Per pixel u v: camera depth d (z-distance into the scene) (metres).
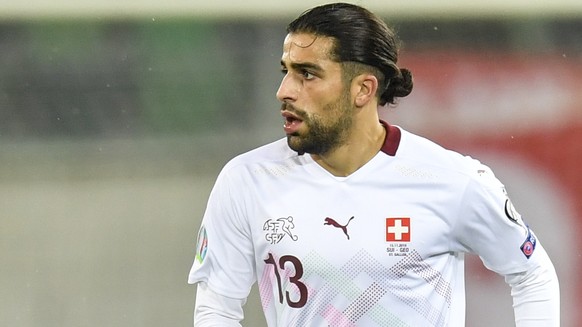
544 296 9.17
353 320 8.79
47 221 21.55
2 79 21.75
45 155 21.81
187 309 21.14
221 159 21.89
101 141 21.86
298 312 8.90
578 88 20.53
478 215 8.74
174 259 21.59
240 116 21.88
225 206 9.11
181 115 21.88
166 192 21.78
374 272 8.66
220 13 21.80
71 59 21.89
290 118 8.55
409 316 8.77
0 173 21.66
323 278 8.73
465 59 20.88
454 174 8.71
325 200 8.77
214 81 21.84
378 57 8.60
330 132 8.52
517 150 20.11
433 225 8.68
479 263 18.86
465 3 21.39
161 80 21.89
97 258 21.50
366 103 8.65
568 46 21.16
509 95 20.56
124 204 21.78
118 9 21.86
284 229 8.78
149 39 21.94
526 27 21.53
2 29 21.72
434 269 8.79
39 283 20.98
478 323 18.77
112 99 21.94
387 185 8.72
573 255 19.50
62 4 21.86
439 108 20.34
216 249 9.22
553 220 19.78
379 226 8.68
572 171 19.95
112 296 21.11
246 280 9.33
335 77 8.42
